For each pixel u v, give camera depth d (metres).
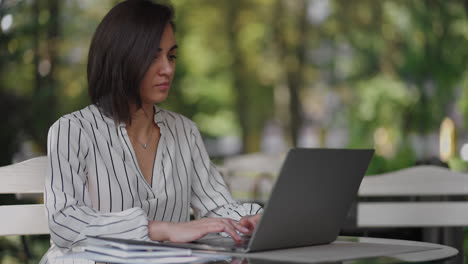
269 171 3.82
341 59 10.30
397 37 9.78
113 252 1.39
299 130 10.58
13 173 2.14
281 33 10.66
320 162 1.50
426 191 2.60
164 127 2.06
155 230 1.63
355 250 1.52
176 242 1.61
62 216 1.71
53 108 6.89
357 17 10.18
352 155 1.59
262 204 3.06
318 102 10.46
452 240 2.70
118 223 1.65
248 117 10.66
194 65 10.63
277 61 10.70
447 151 4.54
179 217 2.06
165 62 1.91
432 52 9.45
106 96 1.94
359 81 10.11
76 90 7.84
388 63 9.86
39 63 6.77
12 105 6.25
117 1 8.66
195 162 2.18
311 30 10.52
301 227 1.54
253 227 1.76
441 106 9.32
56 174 1.81
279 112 10.68
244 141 10.61
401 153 4.70
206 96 10.55
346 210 1.67
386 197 2.90
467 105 9.16
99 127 1.92
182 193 2.07
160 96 1.93
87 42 8.25
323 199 1.56
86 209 1.72
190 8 10.66
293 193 1.47
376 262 1.36
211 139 10.53
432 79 9.43
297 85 10.60
